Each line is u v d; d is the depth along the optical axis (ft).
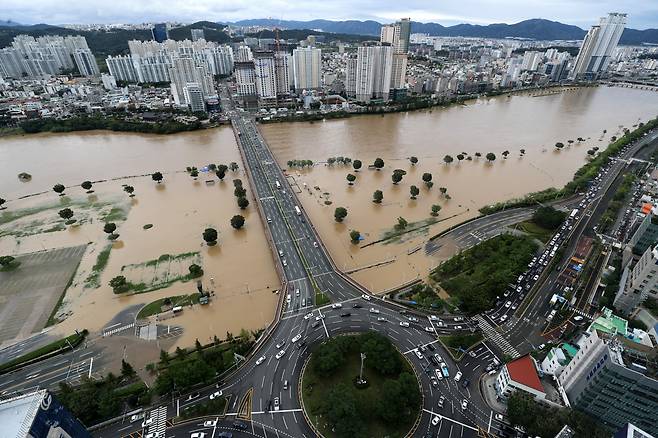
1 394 557.74
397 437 488.85
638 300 646.74
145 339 650.84
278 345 622.13
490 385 563.07
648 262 627.05
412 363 592.19
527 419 484.74
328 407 501.56
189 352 617.62
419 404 529.04
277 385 558.56
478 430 501.15
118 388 555.28
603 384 450.30
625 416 464.24
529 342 629.92
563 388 518.37
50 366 602.03
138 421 509.76
